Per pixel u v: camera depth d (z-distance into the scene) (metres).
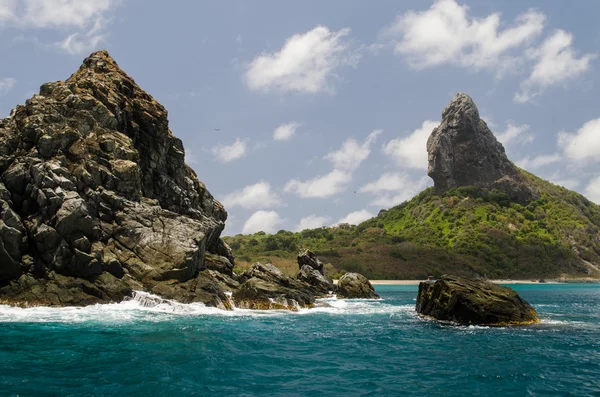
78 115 38.75
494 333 28.84
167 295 34.03
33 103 38.38
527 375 18.23
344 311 42.31
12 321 25.47
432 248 163.88
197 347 21.31
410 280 139.12
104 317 27.88
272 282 47.97
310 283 66.88
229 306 37.62
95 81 42.94
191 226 39.25
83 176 35.34
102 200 36.09
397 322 34.00
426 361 20.61
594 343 25.39
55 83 42.69
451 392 15.95
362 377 17.62
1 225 30.70
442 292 35.50
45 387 14.55
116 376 16.02
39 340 21.11
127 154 39.62
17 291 30.55
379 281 134.38
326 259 148.62
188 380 16.02
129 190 38.34
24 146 35.59
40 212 32.53
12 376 15.50
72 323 25.56
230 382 16.12
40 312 28.48
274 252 151.75
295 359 20.30
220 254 55.34
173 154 48.66
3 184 32.91
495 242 168.88
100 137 38.94
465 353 22.47
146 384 15.26
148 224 36.91
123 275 34.06
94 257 32.66
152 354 19.41
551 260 163.00
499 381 17.39
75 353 18.97
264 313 37.59
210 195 55.78
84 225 33.00
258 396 14.73
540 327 31.53
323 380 17.00
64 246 32.03
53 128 36.44
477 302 33.09
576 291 101.25
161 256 35.84
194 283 36.72
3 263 30.77
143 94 49.19
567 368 19.52
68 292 31.25
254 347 22.39
